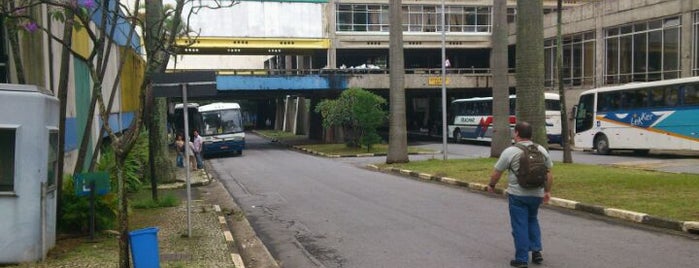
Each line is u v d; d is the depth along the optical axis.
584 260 7.67
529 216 7.54
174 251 8.45
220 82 40.28
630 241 8.83
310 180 19.44
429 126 56.44
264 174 22.38
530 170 7.11
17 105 7.40
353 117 35.06
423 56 58.66
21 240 7.45
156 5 14.70
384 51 52.59
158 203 13.23
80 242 8.88
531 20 19.45
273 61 66.50
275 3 47.16
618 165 20.11
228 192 16.86
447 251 8.44
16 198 7.43
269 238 10.03
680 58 32.47
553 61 44.31
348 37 48.84
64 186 9.69
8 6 9.24
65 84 9.17
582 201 12.08
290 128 68.81
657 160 23.27
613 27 37.72
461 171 19.12
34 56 10.55
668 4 33.19
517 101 19.81
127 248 6.23
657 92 25.33
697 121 23.50
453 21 51.00
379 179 19.28
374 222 11.05
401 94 24.38
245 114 99.19
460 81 45.25
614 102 27.67
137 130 6.32
